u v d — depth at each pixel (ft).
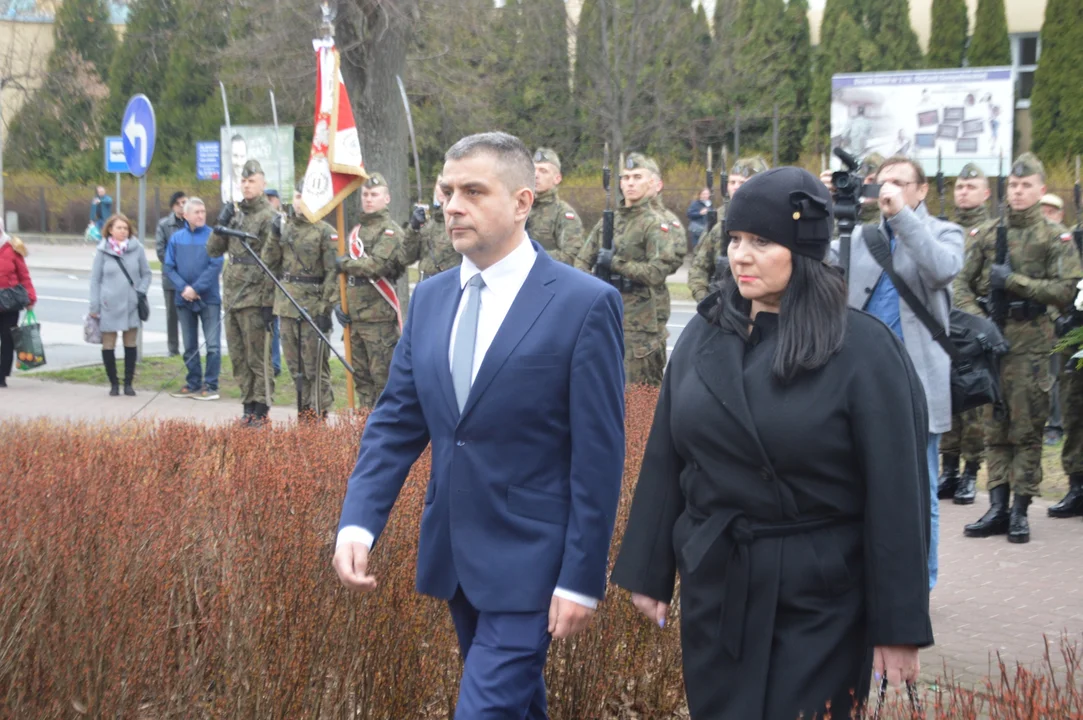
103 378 45.11
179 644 12.31
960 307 25.35
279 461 16.52
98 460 16.81
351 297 32.55
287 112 96.58
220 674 12.02
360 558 10.46
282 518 13.37
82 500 13.99
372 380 33.14
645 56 94.02
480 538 10.34
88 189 130.11
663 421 10.21
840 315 9.34
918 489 9.18
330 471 15.65
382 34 54.19
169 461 17.84
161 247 49.19
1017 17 101.19
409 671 12.41
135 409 37.88
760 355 9.56
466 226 10.44
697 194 96.78
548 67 104.99
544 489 10.38
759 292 9.53
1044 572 21.22
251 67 88.28
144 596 12.46
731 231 9.62
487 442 10.36
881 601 8.98
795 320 9.30
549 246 30.53
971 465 27.12
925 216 17.98
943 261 16.85
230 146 35.45
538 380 10.27
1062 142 92.32
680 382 9.94
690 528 9.83
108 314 40.40
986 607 19.08
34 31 141.79
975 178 28.27
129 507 13.96
